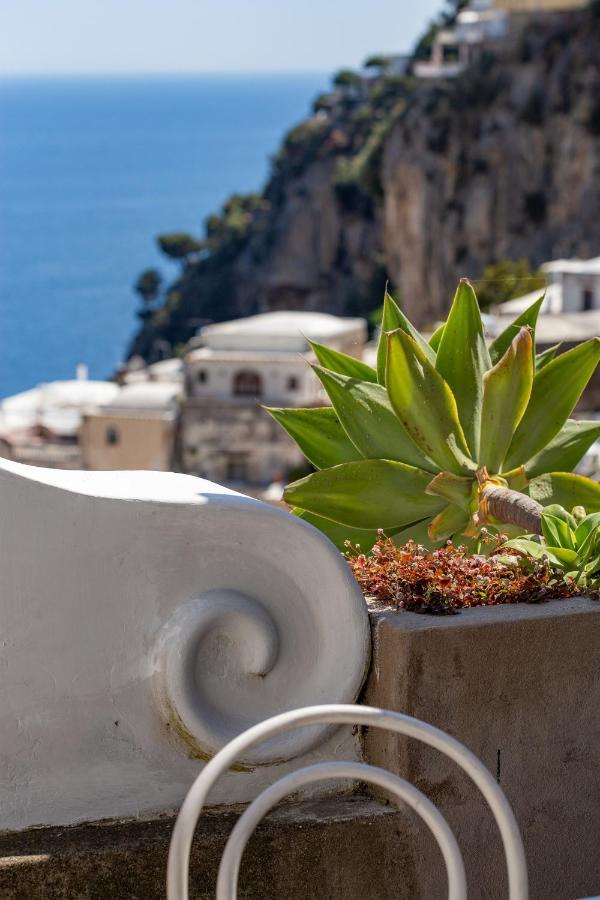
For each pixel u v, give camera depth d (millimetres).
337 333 62969
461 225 106188
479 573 3396
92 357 190625
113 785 2963
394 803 3088
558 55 101000
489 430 4348
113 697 2936
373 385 4402
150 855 2865
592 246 97000
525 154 102062
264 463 63000
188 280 151750
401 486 4266
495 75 104500
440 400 4238
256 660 2992
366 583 3393
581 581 3447
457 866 2424
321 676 3088
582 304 52875
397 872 3064
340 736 3152
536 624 3115
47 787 2926
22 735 2895
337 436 4562
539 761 3145
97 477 3041
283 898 2998
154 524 2930
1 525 2842
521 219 102812
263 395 62438
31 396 74312
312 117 165500
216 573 2992
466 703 3074
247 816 2359
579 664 3162
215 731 2951
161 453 62406
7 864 2789
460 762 2416
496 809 2408
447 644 3047
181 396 63375
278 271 139875
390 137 112438
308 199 138875
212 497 2973
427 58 160125
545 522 3639
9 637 2863
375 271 126625
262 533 3004
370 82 164000
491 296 57625
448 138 106250
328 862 3020
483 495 4172
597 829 3209
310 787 3158
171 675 2910
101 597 2908
